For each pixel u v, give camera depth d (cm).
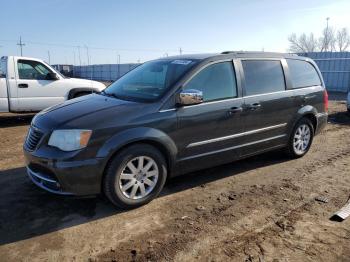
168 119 416
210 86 462
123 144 383
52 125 390
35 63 952
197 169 464
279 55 575
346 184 500
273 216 398
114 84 528
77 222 379
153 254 323
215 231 364
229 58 493
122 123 388
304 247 336
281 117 556
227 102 474
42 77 963
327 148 699
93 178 376
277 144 567
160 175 421
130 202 402
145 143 408
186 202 433
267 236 355
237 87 492
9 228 364
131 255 321
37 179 404
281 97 550
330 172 551
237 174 535
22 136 800
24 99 929
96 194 386
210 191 468
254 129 516
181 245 337
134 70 545
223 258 318
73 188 372
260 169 560
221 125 469
